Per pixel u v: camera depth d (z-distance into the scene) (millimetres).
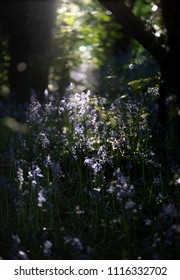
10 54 10672
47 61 10453
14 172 5688
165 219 4492
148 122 6004
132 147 5953
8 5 10477
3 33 10695
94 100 6254
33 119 6504
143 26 4934
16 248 3934
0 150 6555
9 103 9000
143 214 4848
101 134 5992
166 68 4762
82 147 5992
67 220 4895
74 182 5559
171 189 5246
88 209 5008
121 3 4895
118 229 4594
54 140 6520
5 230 4625
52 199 5250
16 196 4961
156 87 5984
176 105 5129
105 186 5281
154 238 4094
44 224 4777
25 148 5945
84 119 6539
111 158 5332
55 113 7434
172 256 3965
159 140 5762
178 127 5461
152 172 5668
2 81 10961
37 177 5055
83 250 4320
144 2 7148
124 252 4000
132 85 6215
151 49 4848
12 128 7184
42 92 10406
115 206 5027
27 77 10570
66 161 6031
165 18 4625
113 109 6047
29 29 10555
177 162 5426
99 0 4934
